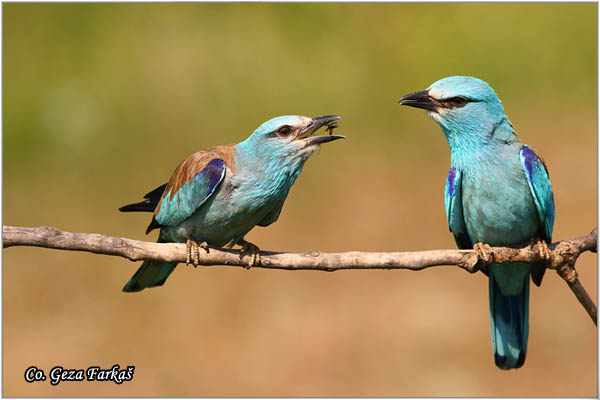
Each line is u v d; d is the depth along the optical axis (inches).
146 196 323.9
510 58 641.0
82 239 248.8
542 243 288.2
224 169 284.8
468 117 298.7
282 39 637.9
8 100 597.3
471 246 328.2
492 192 297.4
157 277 315.9
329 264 266.4
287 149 287.6
